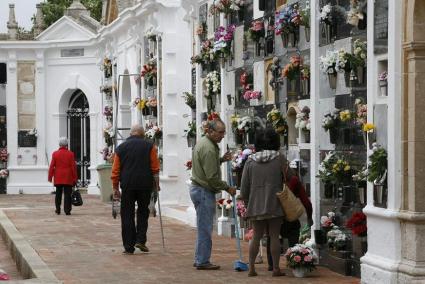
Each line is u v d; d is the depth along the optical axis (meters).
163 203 22.62
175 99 22.81
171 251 14.66
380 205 10.54
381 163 10.44
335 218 12.01
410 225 10.09
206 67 18.67
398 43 10.23
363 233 10.98
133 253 14.36
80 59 34.53
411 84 10.09
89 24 34.06
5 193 34.91
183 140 22.66
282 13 13.32
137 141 14.48
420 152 10.06
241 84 16.00
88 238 16.83
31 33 35.41
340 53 11.29
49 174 23.17
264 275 11.80
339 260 11.70
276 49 14.19
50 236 17.22
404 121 10.20
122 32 28.95
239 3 16.02
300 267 11.54
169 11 22.75
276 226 11.59
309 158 12.93
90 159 34.66
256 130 15.07
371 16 10.77
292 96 13.52
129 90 29.61
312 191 12.66
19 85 34.94
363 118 11.07
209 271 12.31
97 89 34.19
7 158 34.94
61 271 12.45
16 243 15.88
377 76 10.69
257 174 11.50
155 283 11.37
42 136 35.00
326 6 11.91
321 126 12.43
